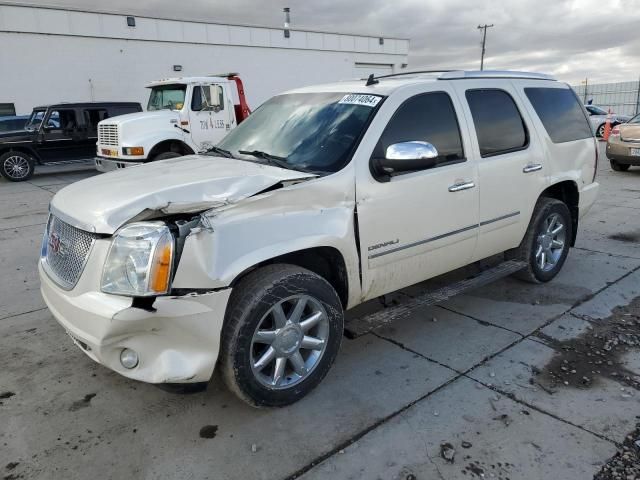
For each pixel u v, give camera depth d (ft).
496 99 13.74
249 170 10.50
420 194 11.30
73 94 58.70
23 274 18.11
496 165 13.08
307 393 10.14
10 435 9.22
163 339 8.32
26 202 32.35
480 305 14.65
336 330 10.22
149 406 10.07
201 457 8.62
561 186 16.26
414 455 8.59
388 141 11.03
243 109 41.88
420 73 13.64
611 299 14.92
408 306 11.78
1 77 54.24
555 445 8.77
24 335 13.23
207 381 8.78
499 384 10.66
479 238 13.08
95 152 45.39
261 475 8.20
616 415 9.57
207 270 8.30
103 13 58.65
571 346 12.23
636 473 8.10
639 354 11.82
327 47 78.07
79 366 11.62
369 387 10.61
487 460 8.45
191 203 8.41
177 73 65.00
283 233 9.22
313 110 12.28
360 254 10.52
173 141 36.96
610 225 23.26
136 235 8.13
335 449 8.78
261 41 70.90
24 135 41.98
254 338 9.04
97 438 9.13
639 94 102.68
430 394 10.34
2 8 52.95
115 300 8.14
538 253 15.37
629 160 37.60
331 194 9.94
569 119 16.08
